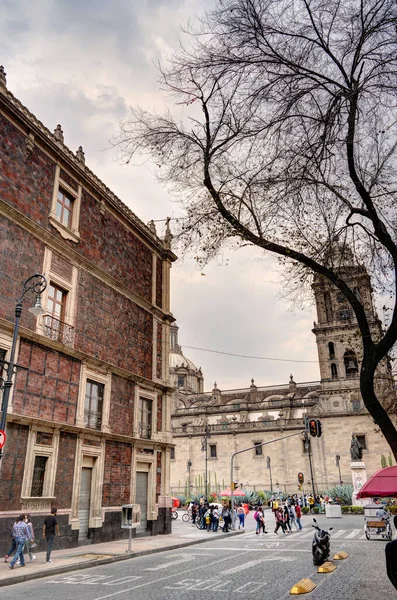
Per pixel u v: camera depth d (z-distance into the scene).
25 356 19.16
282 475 73.94
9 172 19.83
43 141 21.89
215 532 29.77
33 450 18.69
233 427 80.62
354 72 9.21
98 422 23.33
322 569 14.09
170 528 28.16
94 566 16.47
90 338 23.50
